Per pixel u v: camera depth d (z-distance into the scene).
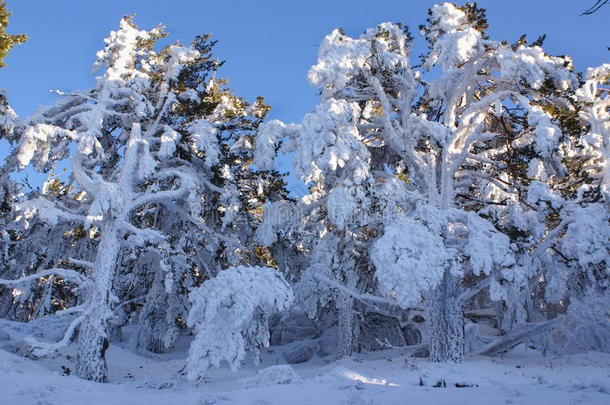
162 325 25.09
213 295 15.89
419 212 18.20
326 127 19.88
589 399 5.94
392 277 15.80
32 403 9.20
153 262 24.67
